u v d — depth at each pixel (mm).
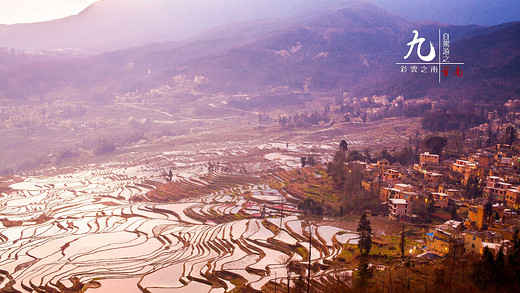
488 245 83438
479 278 62062
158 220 149125
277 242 115750
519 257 62938
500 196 126688
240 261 105000
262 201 158625
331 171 175125
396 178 151875
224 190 187750
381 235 109688
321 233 116562
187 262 107938
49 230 142875
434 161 168875
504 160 158500
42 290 97062
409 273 77375
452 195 129625
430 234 94938
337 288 74812
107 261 111625
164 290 92125
